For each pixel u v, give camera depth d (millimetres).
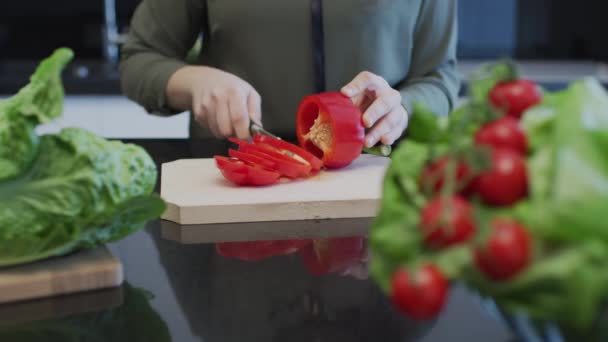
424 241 437
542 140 456
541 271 407
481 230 410
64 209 589
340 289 653
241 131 1193
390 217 463
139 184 630
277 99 1477
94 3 2645
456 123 488
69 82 2199
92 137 609
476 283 427
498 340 537
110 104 2229
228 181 1011
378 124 1188
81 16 2652
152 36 1480
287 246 786
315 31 1428
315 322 582
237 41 1461
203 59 1574
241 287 658
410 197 462
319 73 1448
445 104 1458
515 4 2732
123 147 630
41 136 589
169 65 1394
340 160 1096
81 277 631
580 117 429
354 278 681
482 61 2756
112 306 610
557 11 2736
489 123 466
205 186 978
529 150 456
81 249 667
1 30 2641
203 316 595
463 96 2174
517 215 428
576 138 421
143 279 676
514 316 535
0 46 2652
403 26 1466
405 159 476
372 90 1203
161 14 1475
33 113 564
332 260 736
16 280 608
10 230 583
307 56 1447
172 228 860
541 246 422
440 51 1515
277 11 1427
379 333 560
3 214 577
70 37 2668
